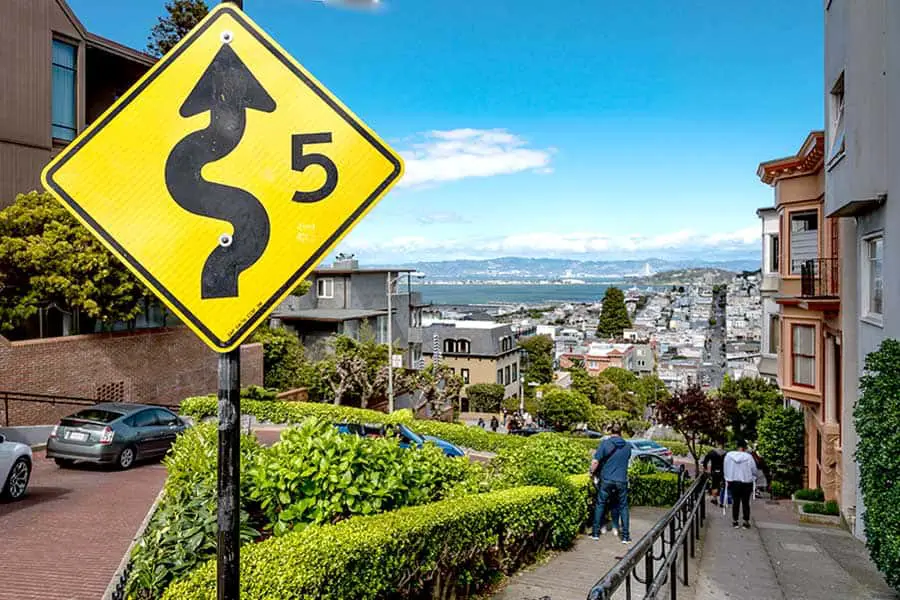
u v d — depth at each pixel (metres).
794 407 22.41
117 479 11.77
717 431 22.66
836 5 11.95
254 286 2.01
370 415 20.89
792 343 17.69
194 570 4.10
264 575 3.98
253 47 2.05
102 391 19.34
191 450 6.92
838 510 14.40
